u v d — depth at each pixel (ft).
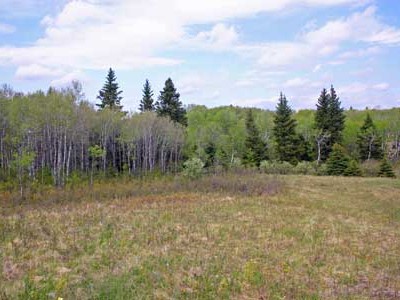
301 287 31.63
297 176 136.46
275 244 45.80
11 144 122.72
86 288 28.71
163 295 28.25
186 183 104.37
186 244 44.16
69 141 134.31
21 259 36.68
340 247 45.85
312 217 64.69
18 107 117.60
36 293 27.22
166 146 164.86
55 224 53.47
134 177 139.03
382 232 55.83
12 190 104.63
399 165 183.83
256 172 139.64
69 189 102.78
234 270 34.91
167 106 182.19
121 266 34.83
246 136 191.93
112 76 201.98
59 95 127.65
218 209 69.21
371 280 34.37
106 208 69.92
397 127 219.61
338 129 193.77
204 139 181.06
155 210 67.21
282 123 185.78
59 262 36.17
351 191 103.35
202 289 29.86
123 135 151.02
